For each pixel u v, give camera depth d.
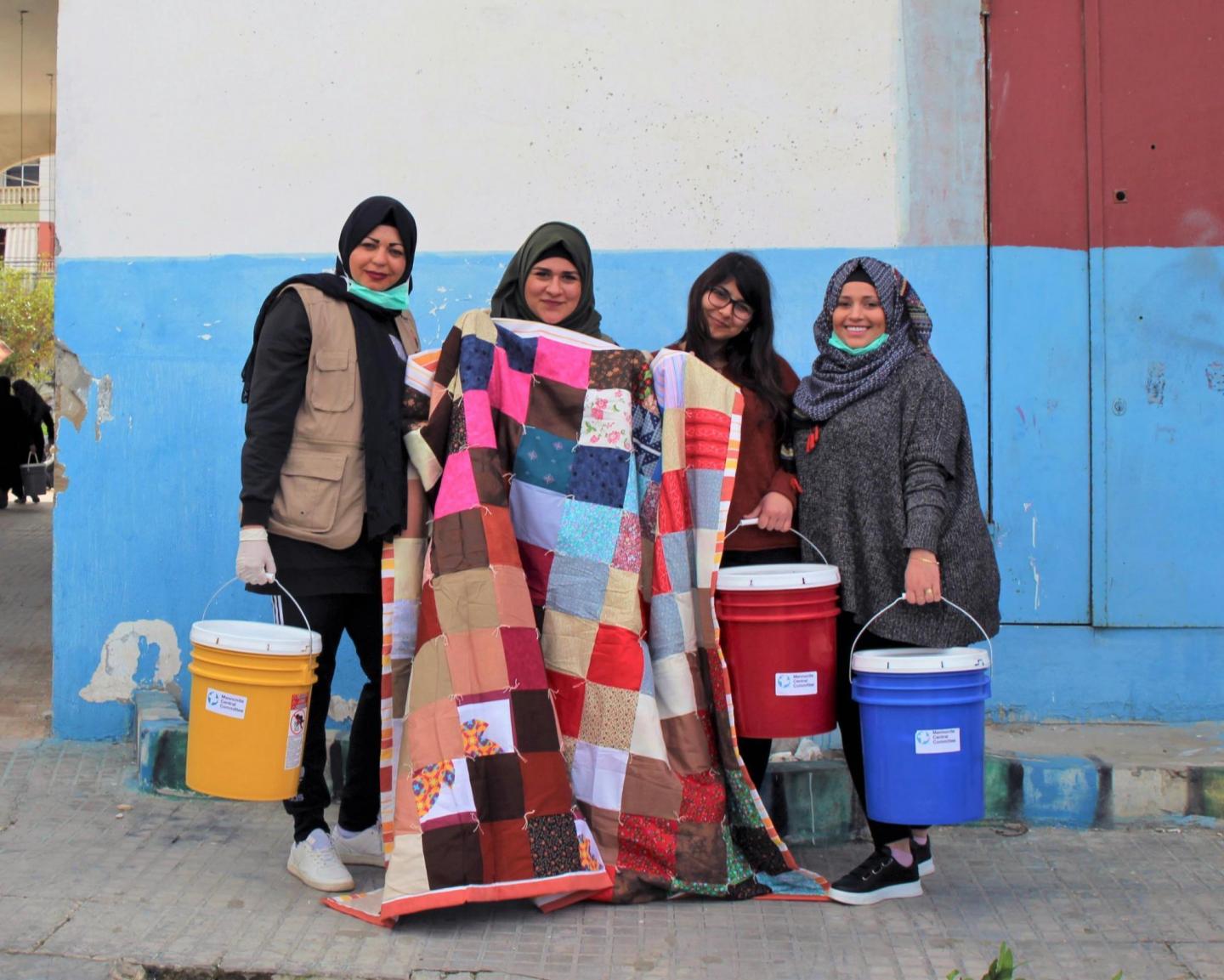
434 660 3.32
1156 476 4.53
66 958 3.04
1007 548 4.54
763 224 4.56
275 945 3.13
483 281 4.62
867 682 3.25
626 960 3.08
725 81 4.55
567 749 3.48
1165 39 4.49
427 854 3.21
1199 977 3.03
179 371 4.63
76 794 4.22
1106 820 4.10
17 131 11.30
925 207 4.53
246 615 4.63
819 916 3.36
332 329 3.42
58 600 4.68
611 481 3.50
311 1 4.61
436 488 3.46
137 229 4.64
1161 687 4.56
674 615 3.49
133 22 4.63
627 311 4.59
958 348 4.53
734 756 3.40
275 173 4.63
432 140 4.62
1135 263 4.50
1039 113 4.51
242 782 3.18
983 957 3.12
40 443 14.52
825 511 3.47
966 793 3.24
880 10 4.52
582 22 4.57
